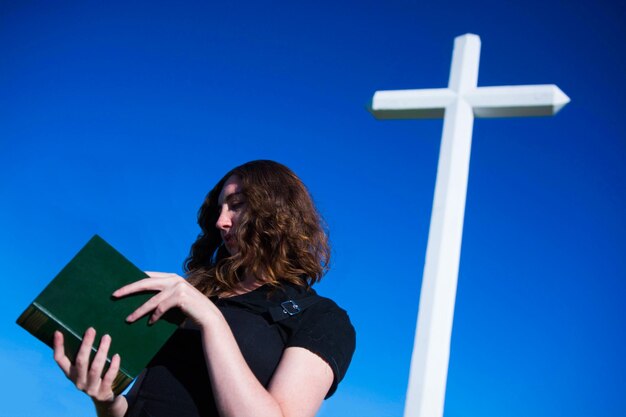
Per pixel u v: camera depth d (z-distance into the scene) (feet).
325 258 7.57
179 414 5.95
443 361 4.42
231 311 6.37
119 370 5.63
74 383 5.63
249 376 5.47
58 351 5.57
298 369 5.78
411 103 5.40
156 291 5.81
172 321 5.76
